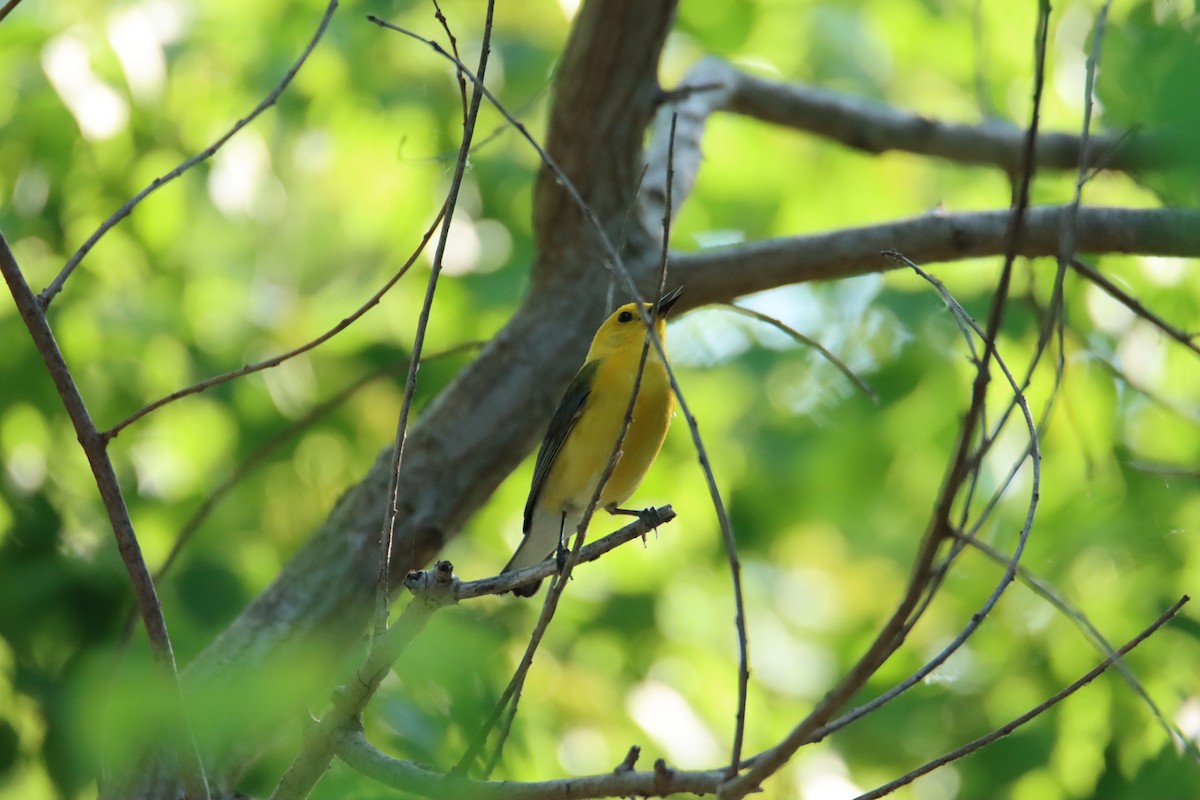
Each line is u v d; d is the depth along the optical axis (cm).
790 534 1514
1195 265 1205
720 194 1623
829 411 1421
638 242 961
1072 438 1245
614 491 905
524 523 931
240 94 1449
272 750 895
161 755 681
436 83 1504
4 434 1277
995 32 1512
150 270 1396
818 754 1257
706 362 1495
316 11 1474
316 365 1388
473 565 1433
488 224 1547
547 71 1512
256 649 817
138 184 1348
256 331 1396
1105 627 1103
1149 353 1259
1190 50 575
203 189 1431
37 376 1267
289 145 1511
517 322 943
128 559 529
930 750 1147
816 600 1600
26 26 1280
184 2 1448
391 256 1549
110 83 1281
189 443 1363
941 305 1298
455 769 520
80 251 561
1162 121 568
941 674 1000
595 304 940
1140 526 1116
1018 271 1243
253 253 1527
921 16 1570
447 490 894
